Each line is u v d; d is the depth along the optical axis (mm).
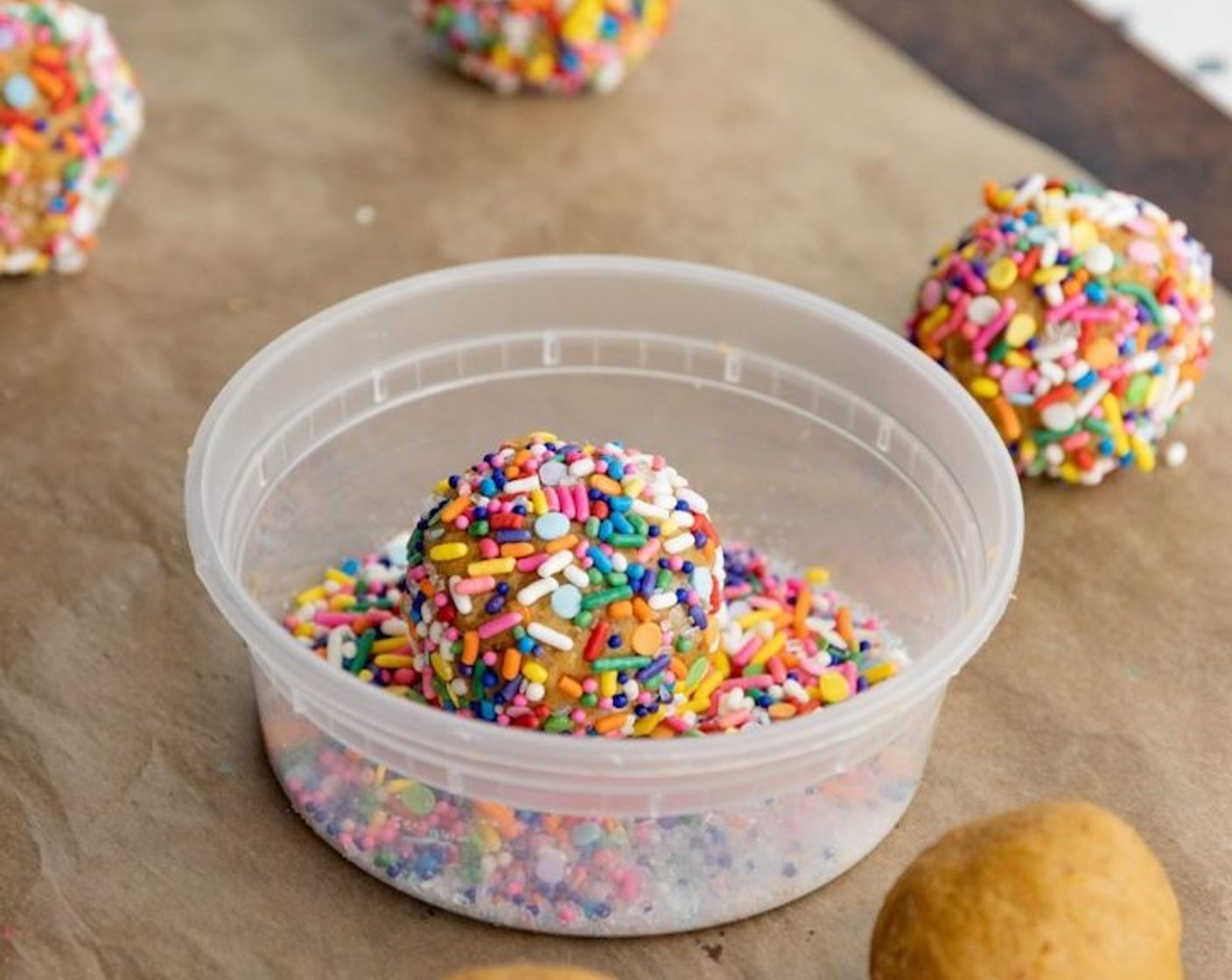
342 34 637
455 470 496
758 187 589
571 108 612
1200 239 572
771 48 637
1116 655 480
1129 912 397
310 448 472
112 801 446
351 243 565
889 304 558
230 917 430
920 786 454
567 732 426
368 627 458
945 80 625
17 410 518
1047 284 486
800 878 435
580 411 498
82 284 550
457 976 395
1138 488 516
